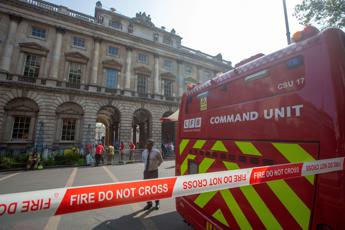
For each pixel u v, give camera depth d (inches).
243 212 97.8
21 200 37.9
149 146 238.4
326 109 69.0
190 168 155.6
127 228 180.5
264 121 93.9
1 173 498.0
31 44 794.2
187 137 165.6
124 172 496.4
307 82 77.5
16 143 721.6
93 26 935.0
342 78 68.2
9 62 744.3
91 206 45.2
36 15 815.7
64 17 868.0
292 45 87.1
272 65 94.8
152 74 1105.4
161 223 191.0
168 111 1098.1
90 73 911.0
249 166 98.8
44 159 621.6
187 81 1231.5
